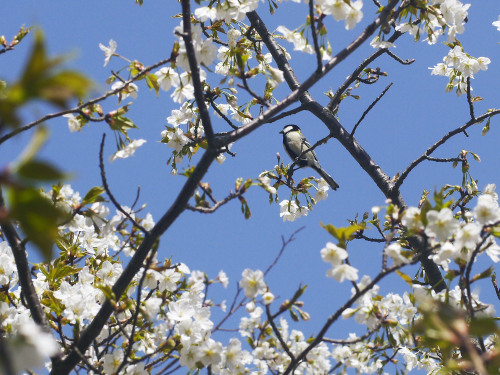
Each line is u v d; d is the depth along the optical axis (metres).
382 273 6.11
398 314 7.14
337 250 6.05
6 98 2.25
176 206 6.88
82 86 2.27
